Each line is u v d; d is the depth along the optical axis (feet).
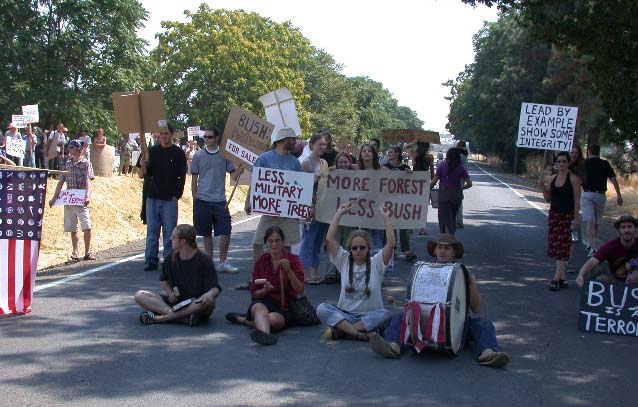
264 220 32.40
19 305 27.91
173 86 185.47
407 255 42.34
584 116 120.37
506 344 25.26
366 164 33.37
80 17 143.33
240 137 36.94
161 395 19.38
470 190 121.19
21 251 27.91
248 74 184.85
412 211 30.89
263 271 26.53
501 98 180.96
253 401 19.08
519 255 46.80
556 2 44.06
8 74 139.03
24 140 69.62
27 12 140.56
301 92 208.54
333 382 20.75
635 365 23.09
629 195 105.29
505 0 49.93
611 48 45.52
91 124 144.15
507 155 224.74
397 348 23.03
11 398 18.93
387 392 19.99
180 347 23.89
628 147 88.38
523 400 19.63
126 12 149.18
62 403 18.63
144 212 39.22
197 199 36.78
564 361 23.36
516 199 103.65
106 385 20.10
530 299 32.83
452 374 21.70
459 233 58.49
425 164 48.93
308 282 35.19
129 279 35.29
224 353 23.35
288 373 21.48
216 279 27.12
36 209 27.99
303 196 31.50
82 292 32.12
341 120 272.72
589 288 27.35
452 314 22.50
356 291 25.50
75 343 24.11
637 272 27.30
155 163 36.94
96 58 148.66
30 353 22.89
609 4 41.96
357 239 25.41
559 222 34.91
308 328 26.76
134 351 23.34
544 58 173.88
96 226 57.47
